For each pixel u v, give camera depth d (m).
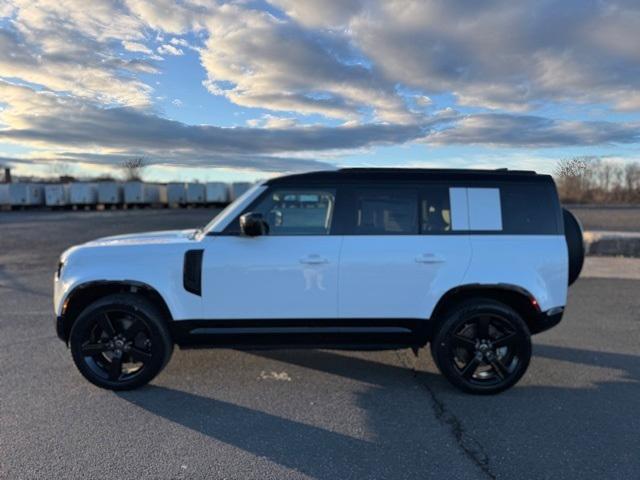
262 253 3.94
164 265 3.95
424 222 4.04
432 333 4.07
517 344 3.97
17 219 26.50
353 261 3.95
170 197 40.78
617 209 31.61
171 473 2.87
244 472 2.89
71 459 3.01
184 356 4.87
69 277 3.97
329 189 4.06
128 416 3.59
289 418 3.59
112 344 3.99
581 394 4.02
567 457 3.07
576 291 7.73
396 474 2.89
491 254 3.99
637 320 6.13
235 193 41.59
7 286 8.30
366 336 4.04
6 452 3.08
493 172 4.16
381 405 3.82
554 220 4.08
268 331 4.01
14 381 4.21
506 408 3.77
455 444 3.23
